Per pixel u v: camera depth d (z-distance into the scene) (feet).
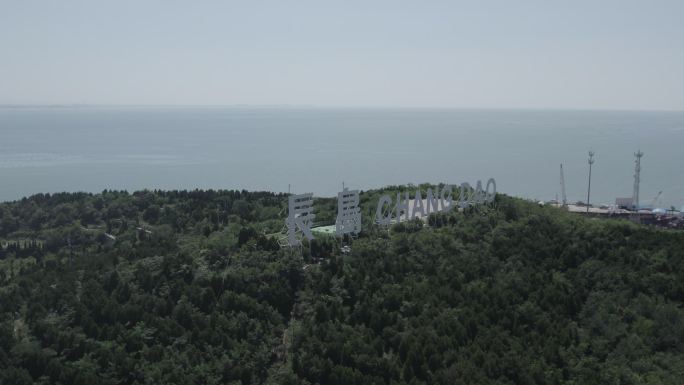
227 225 360.07
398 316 246.88
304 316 249.96
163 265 276.41
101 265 291.58
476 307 255.70
